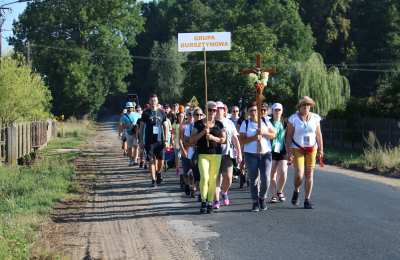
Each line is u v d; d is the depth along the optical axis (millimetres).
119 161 24703
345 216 11211
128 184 16812
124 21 72375
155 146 16156
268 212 11797
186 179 14273
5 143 20875
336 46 82438
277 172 12961
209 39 12852
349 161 23531
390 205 12500
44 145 33125
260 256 8352
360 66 77188
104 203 13500
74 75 68125
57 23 69875
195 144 11922
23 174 18344
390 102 30469
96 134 53562
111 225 10914
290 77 51938
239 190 15117
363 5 84062
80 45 70312
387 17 79000
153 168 16203
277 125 12969
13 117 26859
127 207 12875
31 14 69812
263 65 55031
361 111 32500
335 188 15469
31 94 27922
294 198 12516
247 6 91625
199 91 59562
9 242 8539
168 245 9188
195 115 11891
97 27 70312
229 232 10016
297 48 75062
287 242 9164
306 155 12070
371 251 8492
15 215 11516
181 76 92875
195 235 9875
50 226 10828
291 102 51094
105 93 72625
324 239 9305
